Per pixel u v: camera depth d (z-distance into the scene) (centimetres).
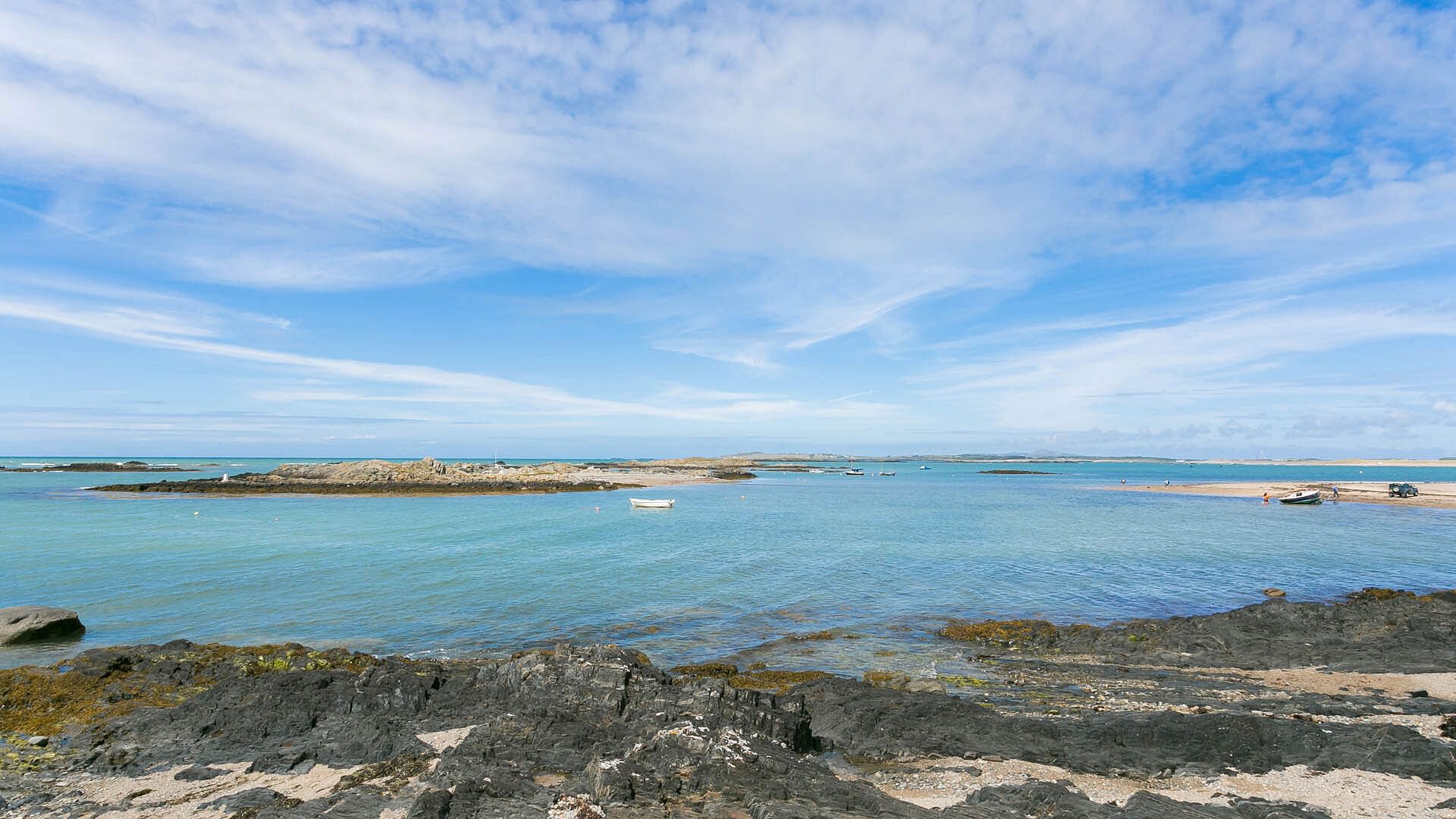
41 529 5784
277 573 3772
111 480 13862
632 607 3053
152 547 4697
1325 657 2206
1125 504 9269
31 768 1445
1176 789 1295
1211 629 2494
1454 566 4034
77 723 1702
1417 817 1123
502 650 2442
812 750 1529
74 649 2414
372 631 2667
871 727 1611
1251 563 4194
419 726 1608
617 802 1134
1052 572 3925
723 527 6347
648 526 6381
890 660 2323
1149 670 2172
